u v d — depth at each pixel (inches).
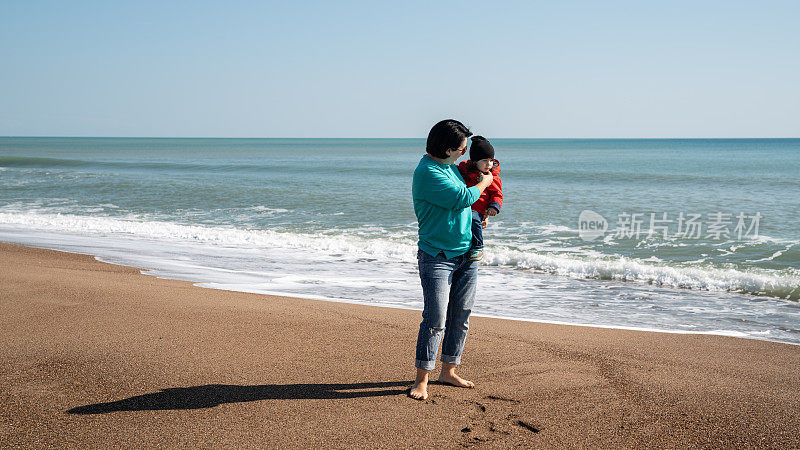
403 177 1317.7
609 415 119.5
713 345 187.0
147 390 127.2
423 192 116.8
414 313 219.0
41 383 129.9
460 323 131.8
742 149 4020.7
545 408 122.8
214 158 2400.3
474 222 125.7
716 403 128.0
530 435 109.0
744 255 420.5
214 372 140.0
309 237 482.3
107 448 100.2
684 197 832.3
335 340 172.7
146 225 532.7
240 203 762.8
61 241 441.4
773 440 108.7
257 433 107.1
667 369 154.7
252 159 2326.5
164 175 1321.4
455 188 113.8
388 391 130.6
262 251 419.2
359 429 109.8
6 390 125.2
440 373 137.6
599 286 315.6
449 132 113.3
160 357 149.9
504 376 144.8
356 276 331.3
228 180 1175.0
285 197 835.4
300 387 131.7
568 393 132.5
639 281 328.2
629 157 2652.6
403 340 174.6
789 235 512.1
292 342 169.0
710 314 254.1
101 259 362.6
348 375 141.3
